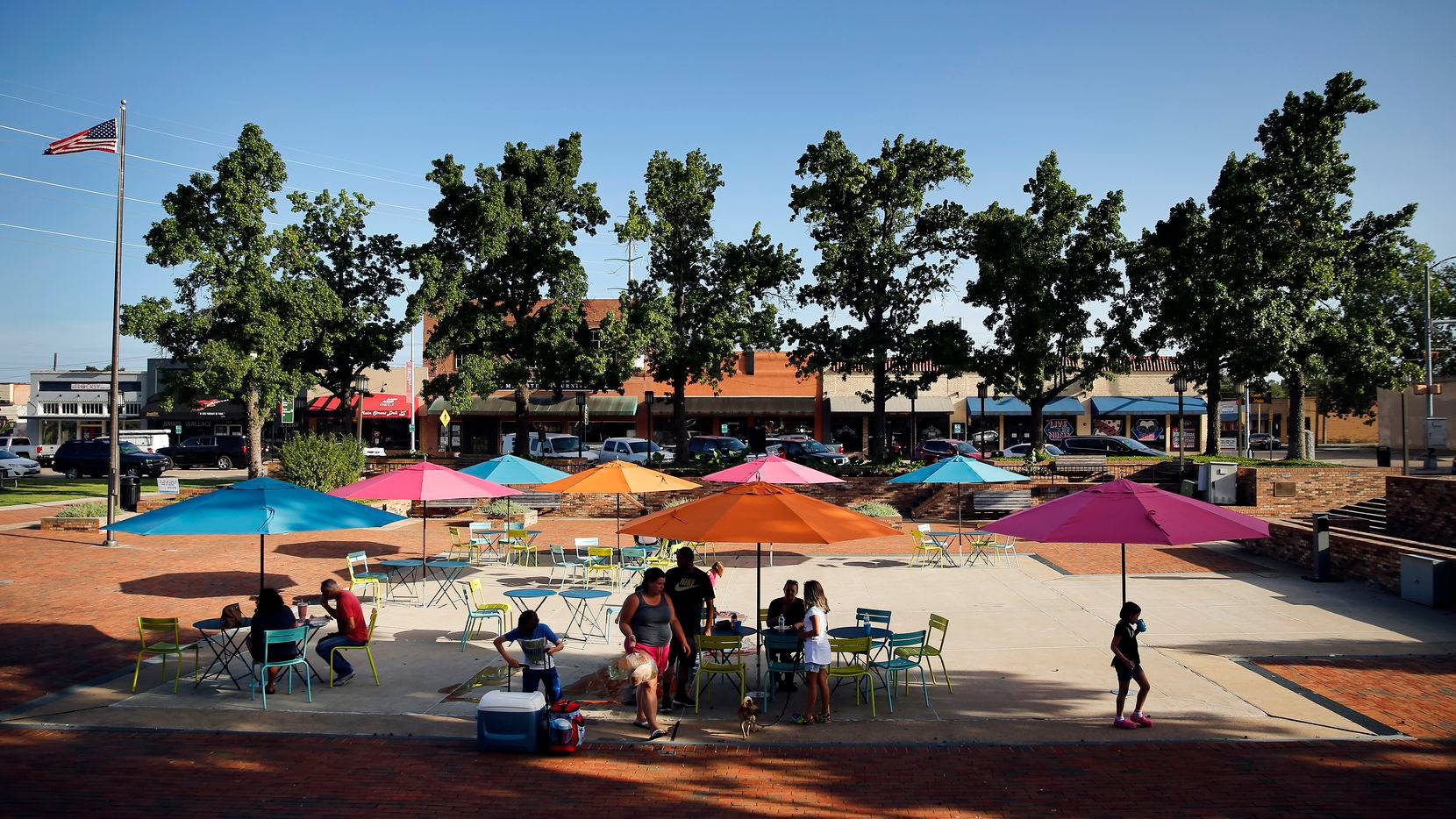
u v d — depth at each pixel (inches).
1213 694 412.5
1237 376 1123.9
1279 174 1083.3
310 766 327.6
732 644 400.8
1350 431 2428.6
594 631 538.6
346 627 432.8
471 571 741.9
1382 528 766.5
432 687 429.1
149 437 1889.8
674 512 435.2
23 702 399.2
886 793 304.5
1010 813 287.0
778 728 374.3
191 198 1214.9
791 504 418.9
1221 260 1097.4
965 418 1977.1
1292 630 537.3
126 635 516.4
